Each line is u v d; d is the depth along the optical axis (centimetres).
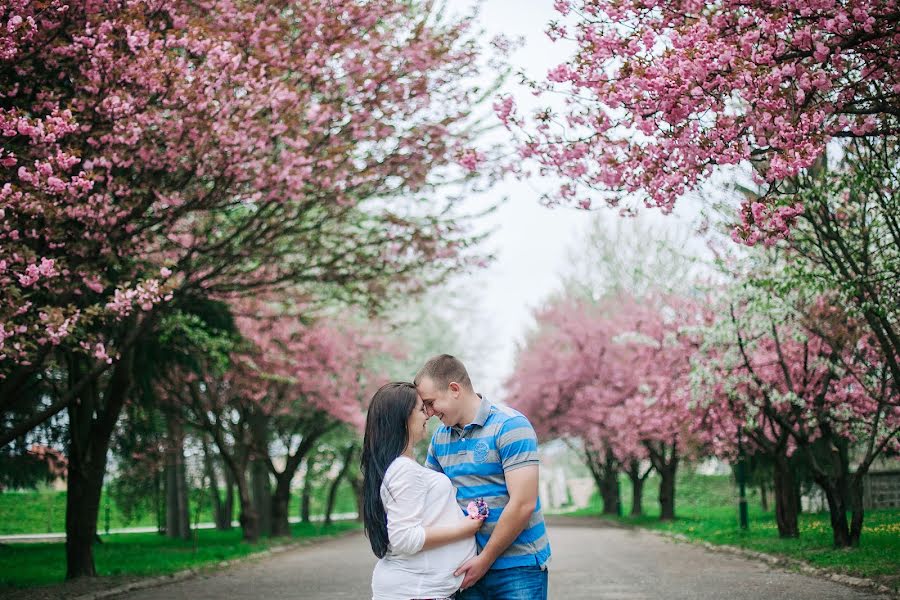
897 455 1734
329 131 1403
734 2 767
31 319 1029
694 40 768
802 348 1747
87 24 1065
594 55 855
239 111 1213
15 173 1012
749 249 1655
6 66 1037
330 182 1373
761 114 778
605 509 4381
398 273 1575
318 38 1335
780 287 1220
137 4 1083
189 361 1997
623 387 3444
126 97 1085
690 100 768
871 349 1548
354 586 1344
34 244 1102
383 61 1352
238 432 2669
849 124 843
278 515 2925
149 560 1947
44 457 2167
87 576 1502
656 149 835
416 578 405
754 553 1576
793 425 1675
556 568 1505
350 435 3406
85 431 1539
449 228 1538
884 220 1216
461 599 429
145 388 1944
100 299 1355
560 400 3900
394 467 409
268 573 1630
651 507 4947
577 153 899
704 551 1827
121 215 1148
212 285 1452
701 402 1869
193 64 1275
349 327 3003
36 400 1977
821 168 1204
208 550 2245
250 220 1377
